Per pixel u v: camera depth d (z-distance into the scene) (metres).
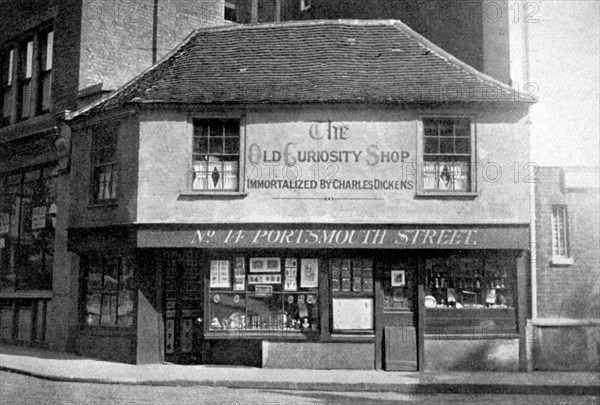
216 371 14.67
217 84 16.14
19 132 20.31
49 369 14.63
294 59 16.86
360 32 17.59
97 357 16.77
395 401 11.96
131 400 11.42
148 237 15.46
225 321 15.65
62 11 19.62
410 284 15.52
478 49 18.48
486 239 15.26
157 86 16.19
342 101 15.48
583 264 16.22
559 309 16.02
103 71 19.31
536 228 16.22
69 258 17.91
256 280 15.71
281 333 15.48
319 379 13.70
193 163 15.84
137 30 20.11
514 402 11.98
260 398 11.99
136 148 15.85
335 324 15.47
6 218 20.48
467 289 15.59
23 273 19.66
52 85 19.58
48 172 19.27
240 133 15.70
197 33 18.05
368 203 15.42
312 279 15.66
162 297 16.22
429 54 16.80
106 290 17.08
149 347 15.86
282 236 15.36
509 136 15.59
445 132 15.73
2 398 11.36
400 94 15.59
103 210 16.69
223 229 15.43
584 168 16.42
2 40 21.59
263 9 27.16
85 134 17.50
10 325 19.86
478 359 15.32
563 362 15.73
